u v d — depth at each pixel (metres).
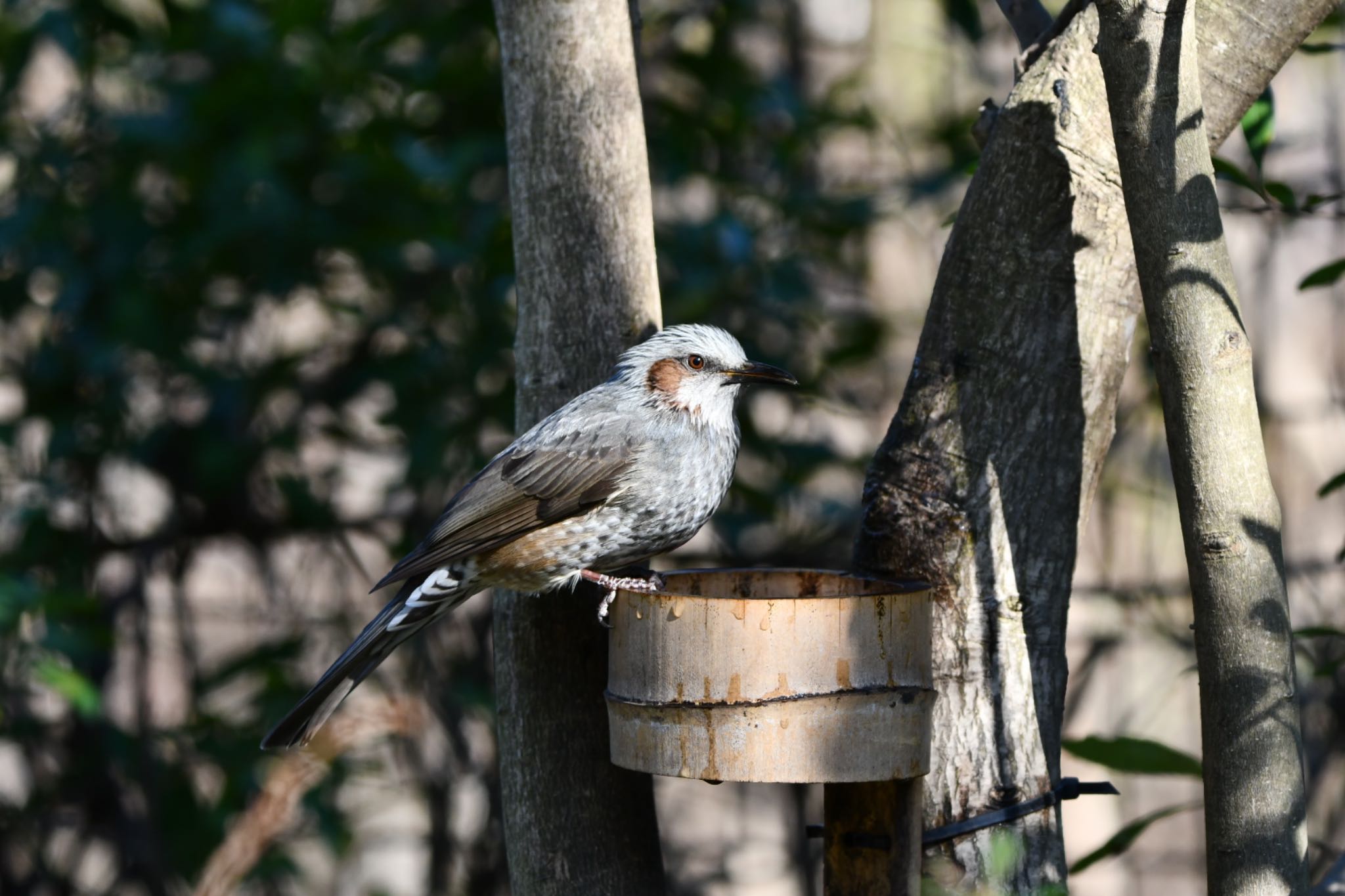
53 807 12.83
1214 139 5.92
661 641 5.50
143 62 11.26
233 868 7.68
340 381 12.11
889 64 15.29
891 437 6.18
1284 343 15.77
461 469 11.63
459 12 11.28
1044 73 5.86
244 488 12.80
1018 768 5.95
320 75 10.66
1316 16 5.77
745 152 12.62
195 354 11.97
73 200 11.66
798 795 13.86
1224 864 5.25
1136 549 14.98
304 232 10.78
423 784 12.73
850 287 14.09
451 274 11.62
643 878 6.68
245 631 15.01
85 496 12.45
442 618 12.84
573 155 6.85
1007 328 5.93
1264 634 5.16
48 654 10.86
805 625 5.32
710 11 12.48
